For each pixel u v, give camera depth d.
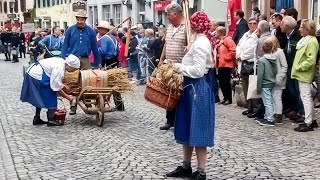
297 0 17.52
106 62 13.83
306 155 8.20
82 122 11.02
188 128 6.64
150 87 6.71
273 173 7.19
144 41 18.94
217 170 7.32
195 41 6.55
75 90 10.84
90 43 12.00
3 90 17.11
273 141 9.17
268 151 8.43
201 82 6.57
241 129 10.24
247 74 12.11
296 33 10.83
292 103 11.21
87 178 6.99
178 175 6.99
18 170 7.40
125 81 10.99
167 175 7.00
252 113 11.62
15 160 7.94
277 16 11.51
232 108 12.87
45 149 8.63
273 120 10.64
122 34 19.12
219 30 13.27
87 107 10.73
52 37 17.62
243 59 12.09
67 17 44.50
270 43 10.62
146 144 8.94
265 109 10.73
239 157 8.04
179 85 6.52
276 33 11.52
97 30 14.91
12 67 28.12
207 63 6.60
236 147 8.68
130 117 11.61
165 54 9.22
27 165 7.66
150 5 31.78
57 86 10.49
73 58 10.56
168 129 10.17
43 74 10.48
